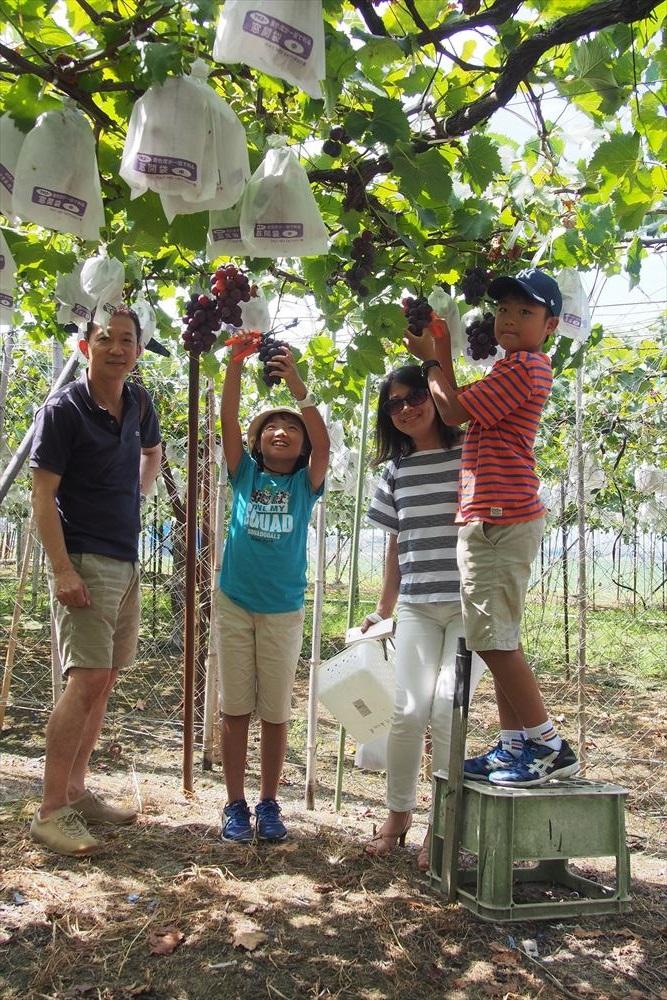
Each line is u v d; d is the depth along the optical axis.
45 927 2.49
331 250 2.76
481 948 2.50
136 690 6.22
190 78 1.77
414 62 2.36
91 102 1.89
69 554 2.98
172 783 4.06
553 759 2.68
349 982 2.30
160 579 8.38
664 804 4.33
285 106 2.23
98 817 3.32
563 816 2.67
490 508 2.55
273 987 2.26
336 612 12.31
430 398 3.07
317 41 1.57
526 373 2.55
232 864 2.98
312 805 3.87
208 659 4.42
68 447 2.96
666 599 10.12
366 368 2.84
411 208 2.64
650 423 6.64
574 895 2.90
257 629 3.19
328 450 3.23
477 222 2.73
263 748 3.28
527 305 2.59
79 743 3.07
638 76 2.54
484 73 2.37
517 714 2.72
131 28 1.74
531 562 2.59
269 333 3.20
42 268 2.60
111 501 3.05
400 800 3.11
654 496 7.91
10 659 4.60
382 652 3.44
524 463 2.60
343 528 14.02
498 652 2.59
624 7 2.00
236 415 3.23
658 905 2.90
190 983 2.26
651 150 2.57
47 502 2.91
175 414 6.93
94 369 3.01
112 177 2.19
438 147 2.37
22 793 3.68
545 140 2.77
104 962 2.33
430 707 3.07
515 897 2.86
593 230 2.91
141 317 3.20
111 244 2.30
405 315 2.71
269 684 3.20
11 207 1.88
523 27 2.43
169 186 1.76
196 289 3.17
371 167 2.35
